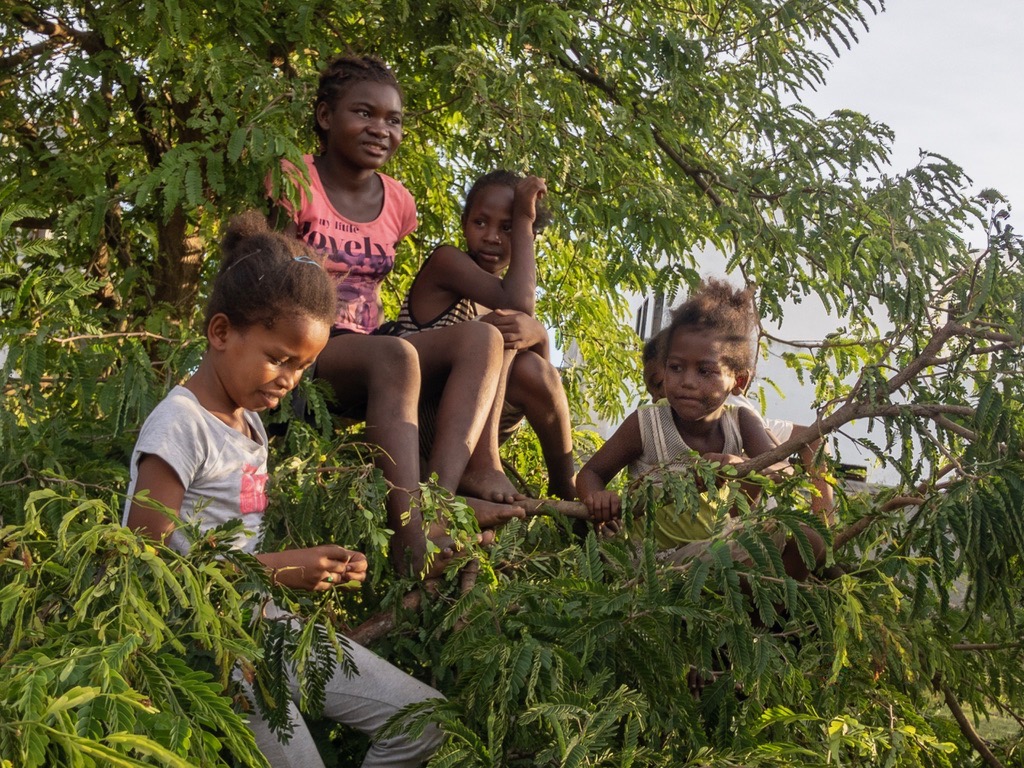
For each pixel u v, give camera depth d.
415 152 5.36
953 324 2.72
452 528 2.38
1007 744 2.98
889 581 2.31
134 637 1.48
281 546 2.45
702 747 2.01
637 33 4.55
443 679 2.36
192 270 4.34
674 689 2.10
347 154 3.27
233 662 1.68
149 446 2.05
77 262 3.92
